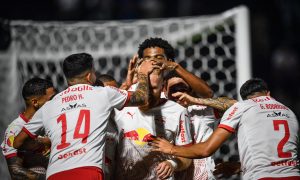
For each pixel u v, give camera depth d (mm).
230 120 13266
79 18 37688
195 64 23672
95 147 12391
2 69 23188
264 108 13547
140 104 12727
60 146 12414
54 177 12188
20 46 22547
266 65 37688
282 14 38500
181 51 22656
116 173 13570
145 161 13109
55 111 12836
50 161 12516
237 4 38531
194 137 14164
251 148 13172
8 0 37031
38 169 14242
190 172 13930
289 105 37125
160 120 13156
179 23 21188
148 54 13625
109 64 23766
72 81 13258
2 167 22797
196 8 38656
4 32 22469
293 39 38594
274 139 13188
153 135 12836
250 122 13328
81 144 12320
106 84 14914
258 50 37688
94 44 23688
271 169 12969
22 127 13531
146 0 38000
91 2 37750
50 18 37719
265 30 38000
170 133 13195
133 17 37688
